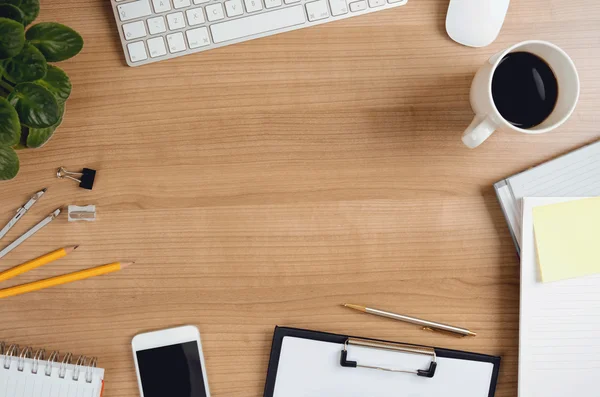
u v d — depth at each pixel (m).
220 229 0.79
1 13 0.61
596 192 0.77
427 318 0.79
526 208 0.75
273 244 0.79
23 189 0.78
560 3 0.78
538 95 0.71
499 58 0.66
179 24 0.76
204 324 0.79
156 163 0.79
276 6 0.76
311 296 0.79
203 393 0.78
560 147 0.79
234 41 0.77
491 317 0.79
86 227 0.79
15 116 0.59
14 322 0.79
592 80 0.79
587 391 0.76
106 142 0.78
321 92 0.79
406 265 0.79
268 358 0.79
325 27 0.78
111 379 0.79
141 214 0.79
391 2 0.77
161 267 0.79
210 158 0.79
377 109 0.79
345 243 0.79
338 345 0.78
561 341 0.76
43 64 0.61
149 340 0.78
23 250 0.78
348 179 0.79
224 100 0.78
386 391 0.79
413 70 0.79
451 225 0.79
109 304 0.79
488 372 0.78
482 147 0.79
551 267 0.75
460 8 0.75
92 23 0.78
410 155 0.79
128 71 0.78
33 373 0.77
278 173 0.79
